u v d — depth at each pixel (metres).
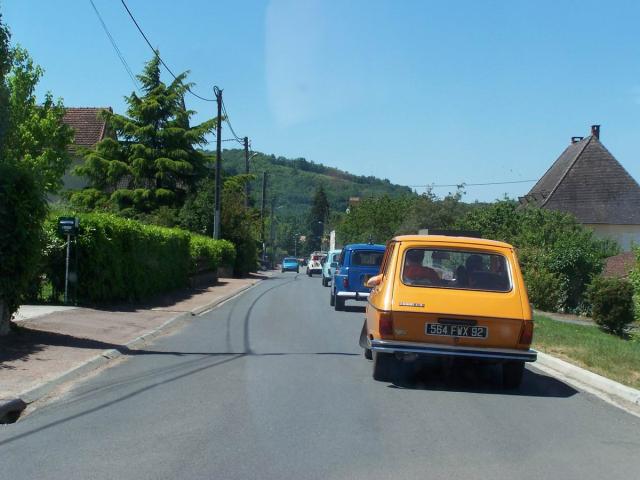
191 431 6.88
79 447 6.32
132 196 42.25
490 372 10.87
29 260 11.23
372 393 8.90
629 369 10.77
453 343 9.00
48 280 16.83
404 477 5.61
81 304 16.95
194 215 41.72
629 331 20.27
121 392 8.66
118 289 18.05
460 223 37.88
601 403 8.77
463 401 8.62
